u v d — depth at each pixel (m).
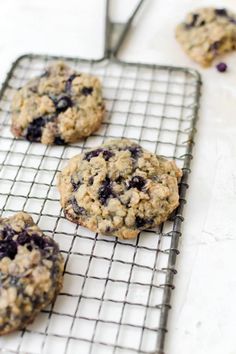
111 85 0.57
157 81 0.57
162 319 0.43
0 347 0.42
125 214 0.46
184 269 0.46
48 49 0.61
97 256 0.46
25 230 0.45
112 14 0.64
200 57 0.58
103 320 0.43
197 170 0.51
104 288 0.45
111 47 0.59
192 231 0.48
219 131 0.54
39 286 0.42
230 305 0.44
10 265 0.42
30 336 0.43
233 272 0.46
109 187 0.47
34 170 0.51
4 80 0.57
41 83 0.54
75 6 0.65
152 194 0.46
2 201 0.49
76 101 0.53
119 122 0.54
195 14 0.60
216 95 0.56
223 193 0.50
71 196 0.47
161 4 0.64
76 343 0.42
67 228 0.48
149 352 0.42
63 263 0.44
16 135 0.53
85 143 0.53
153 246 0.47
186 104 0.55
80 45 0.61
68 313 0.44
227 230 0.48
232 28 0.58
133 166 0.48
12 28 0.63
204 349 0.42
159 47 0.60
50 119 0.52
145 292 0.44
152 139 0.53
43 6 0.65
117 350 0.42
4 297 0.41
